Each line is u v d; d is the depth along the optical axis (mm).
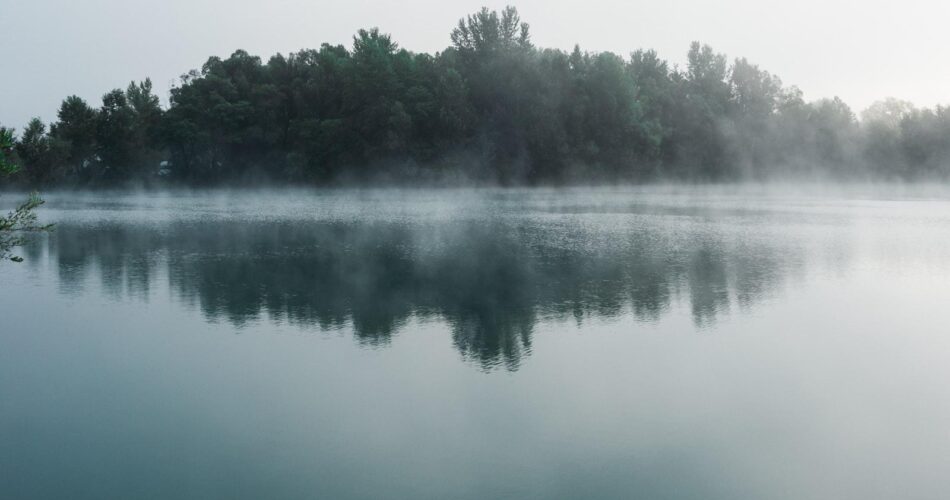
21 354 13648
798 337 14602
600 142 93438
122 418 10375
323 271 24000
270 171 90562
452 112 85688
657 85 105375
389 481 8375
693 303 18062
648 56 108875
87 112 91688
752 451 9109
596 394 11195
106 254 28422
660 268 24141
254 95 91188
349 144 87375
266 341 14578
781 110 114250
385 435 9672
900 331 14961
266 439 9586
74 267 24812
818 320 16047
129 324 16109
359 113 87688
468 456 9008
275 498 8016
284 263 25953
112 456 9133
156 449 9336
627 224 41500
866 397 10992
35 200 12023
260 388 11617
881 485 8203
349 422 10156
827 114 113000
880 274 22266
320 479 8461
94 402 11031
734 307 17562
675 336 14750
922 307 17281
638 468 8672
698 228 38438
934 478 8383
